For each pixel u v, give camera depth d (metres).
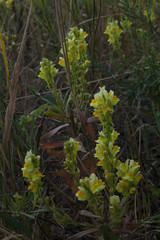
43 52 1.27
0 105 0.91
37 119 1.08
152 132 1.04
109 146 0.68
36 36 1.45
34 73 1.29
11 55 1.30
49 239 0.78
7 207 0.78
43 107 0.88
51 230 0.79
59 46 1.14
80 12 1.33
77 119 0.85
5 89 1.12
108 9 1.34
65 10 1.29
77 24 1.19
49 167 0.94
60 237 0.79
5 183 0.81
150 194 0.86
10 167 0.83
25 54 1.36
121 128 1.04
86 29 1.28
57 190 0.82
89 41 1.22
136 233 0.73
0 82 1.03
